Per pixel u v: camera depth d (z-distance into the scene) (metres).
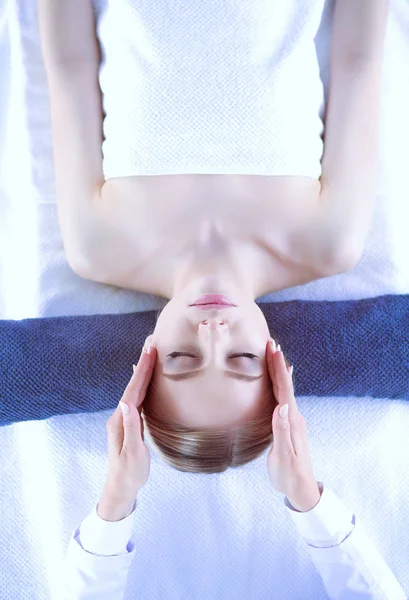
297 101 1.34
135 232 1.34
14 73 1.56
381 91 1.56
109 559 1.30
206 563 1.45
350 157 1.39
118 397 1.42
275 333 1.43
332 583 1.36
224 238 1.34
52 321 1.45
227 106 1.29
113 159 1.34
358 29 1.40
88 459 1.47
